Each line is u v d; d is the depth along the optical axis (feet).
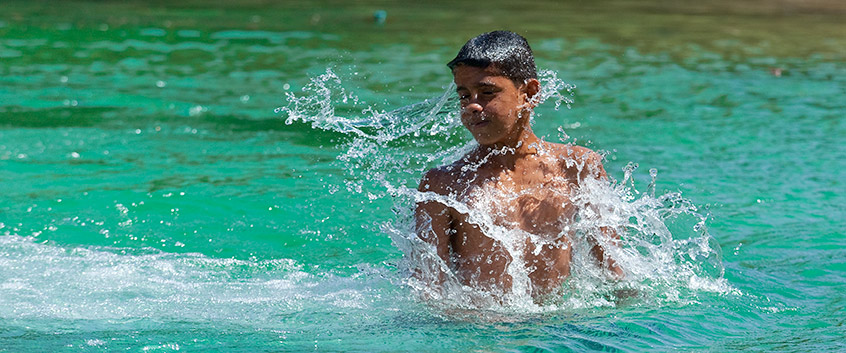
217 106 67.56
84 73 78.48
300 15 116.67
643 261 34.01
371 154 49.85
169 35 98.32
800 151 57.67
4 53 86.02
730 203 46.73
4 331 28.43
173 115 64.85
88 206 45.09
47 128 60.49
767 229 42.57
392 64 82.84
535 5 133.49
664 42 101.14
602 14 125.29
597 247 32.48
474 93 30.12
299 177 49.88
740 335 28.66
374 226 42.55
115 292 32.94
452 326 28.76
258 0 131.44
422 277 31.48
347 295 32.50
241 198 46.32
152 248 39.34
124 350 26.78
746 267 36.91
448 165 32.35
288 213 44.19
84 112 65.21
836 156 56.44
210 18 111.65
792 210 45.73
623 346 27.07
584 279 32.45
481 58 29.73
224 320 29.84
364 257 38.40
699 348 27.17
